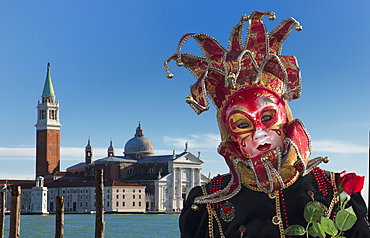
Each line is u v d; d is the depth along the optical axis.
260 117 4.03
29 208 154.00
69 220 105.94
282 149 4.02
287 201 4.14
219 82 4.27
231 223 4.26
